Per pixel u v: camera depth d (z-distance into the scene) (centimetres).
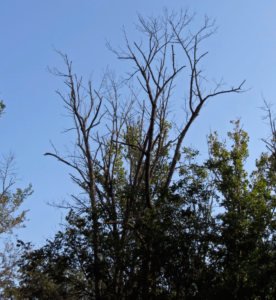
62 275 1388
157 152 1712
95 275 1291
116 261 1301
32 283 1922
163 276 1269
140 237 1347
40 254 1330
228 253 1248
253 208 1441
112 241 1280
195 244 1271
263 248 1245
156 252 1236
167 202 1358
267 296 1227
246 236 1252
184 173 1423
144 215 1365
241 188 1619
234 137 1836
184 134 1684
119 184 1778
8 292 1894
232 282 1244
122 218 1434
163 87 1697
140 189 1483
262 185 1639
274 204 1514
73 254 1296
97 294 1412
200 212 1323
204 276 1214
